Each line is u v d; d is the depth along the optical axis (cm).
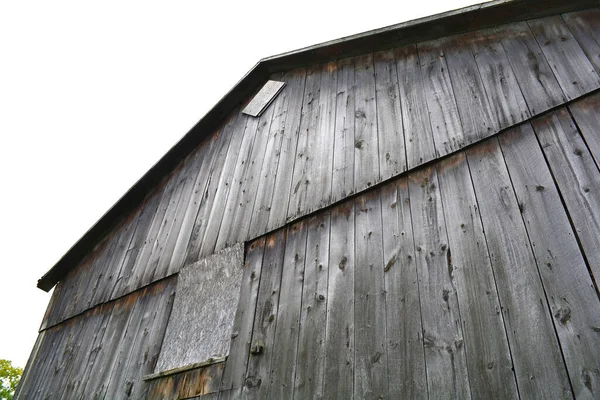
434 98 365
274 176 438
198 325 387
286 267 358
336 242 339
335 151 400
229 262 404
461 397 229
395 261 300
